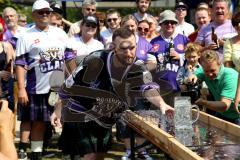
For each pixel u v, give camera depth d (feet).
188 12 68.90
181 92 36.01
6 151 15.07
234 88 31.63
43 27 38.29
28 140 42.60
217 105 31.09
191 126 25.81
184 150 19.79
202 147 22.12
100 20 49.70
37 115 38.01
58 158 41.14
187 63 36.78
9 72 39.60
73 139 27.91
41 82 37.93
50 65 37.99
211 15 47.11
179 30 49.88
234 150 21.42
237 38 38.19
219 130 26.27
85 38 41.37
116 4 97.71
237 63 37.65
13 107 39.96
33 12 38.22
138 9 48.85
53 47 38.19
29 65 38.17
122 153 42.63
